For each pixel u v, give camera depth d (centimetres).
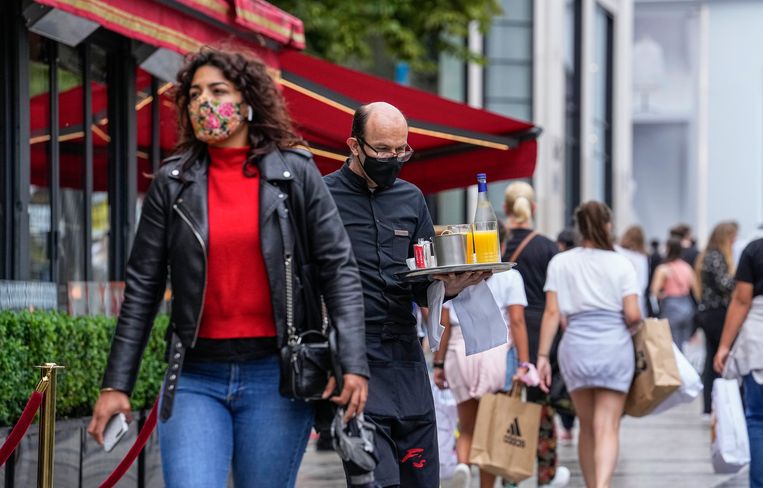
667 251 3531
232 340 850
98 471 1527
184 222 847
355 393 845
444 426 1622
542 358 1638
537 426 1586
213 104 851
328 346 848
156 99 2041
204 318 852
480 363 1603
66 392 1482
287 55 2058
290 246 854
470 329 1108
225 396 852
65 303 1667
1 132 1576
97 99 1855
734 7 9288
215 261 848
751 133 9294
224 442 848
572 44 6806
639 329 1598
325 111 2172
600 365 1574
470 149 2517
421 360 1088
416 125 2264
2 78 1571
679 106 10000
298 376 838
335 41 3631
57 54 1706
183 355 848
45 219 1683
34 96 1648
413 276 1044
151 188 862
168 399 844
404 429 1067
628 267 1588
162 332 1733
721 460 1573
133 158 1919
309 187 865
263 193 852
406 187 1096
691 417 3117
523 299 1641
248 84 862
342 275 861
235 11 1727
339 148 2527
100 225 1864
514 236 1789
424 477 1080
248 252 849
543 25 6003
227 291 848
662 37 10019
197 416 845
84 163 1803
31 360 1397
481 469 1619
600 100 7294
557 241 2156
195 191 852
